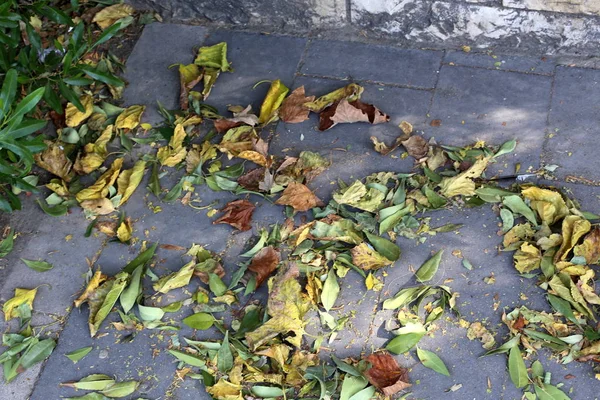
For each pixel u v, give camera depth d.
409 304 2.38
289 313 2.33
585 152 2.66
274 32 3.25
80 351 2.40
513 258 2.44
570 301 2.28
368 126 2.86
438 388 2.21
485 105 2.85
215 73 3.10
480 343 2.28
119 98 3.10
